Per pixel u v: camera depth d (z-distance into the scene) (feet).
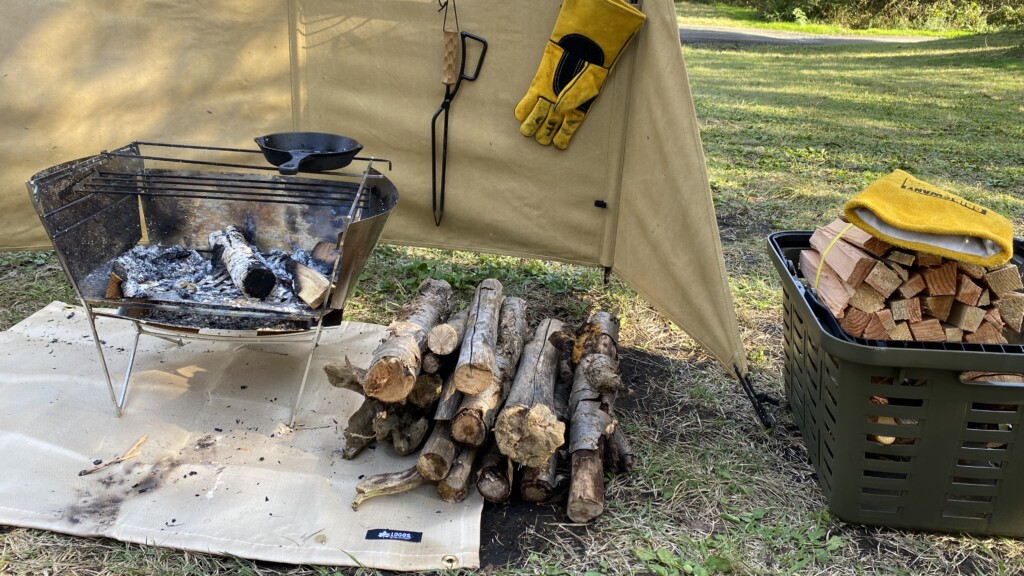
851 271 7.68
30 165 12.62
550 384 9.01
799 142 26.53
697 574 7.39
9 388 9.61
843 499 7.97
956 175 22.26
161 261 10.13
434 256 15.07
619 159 12.37
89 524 7.59
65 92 12.36
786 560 7.63
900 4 86.94
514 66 12.36
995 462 7.52
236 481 8.32
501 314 10.02
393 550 7.47
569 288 13.88
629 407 10.31
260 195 10.91
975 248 7.25
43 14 11.92
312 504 8.04
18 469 8.23
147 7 12.28
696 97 35.76
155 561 7.27
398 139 13.11
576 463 8.14
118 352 10.77
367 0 12.39
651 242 11.55
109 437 8.91
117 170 10.30
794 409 9.90
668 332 12.52
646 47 11.18
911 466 7.63
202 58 12.67
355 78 12.91
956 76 45.32
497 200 13.23
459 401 8.31
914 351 6.97
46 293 12.74
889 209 7.59
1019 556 7.72
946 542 7.90
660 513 8.26
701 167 10.14
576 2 11.25
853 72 46.80
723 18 90.68
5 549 7.30
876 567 7.55
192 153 13.20
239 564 7.30
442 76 12.59
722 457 9.25
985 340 7.64
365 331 11.87
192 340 11.23
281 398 9.96
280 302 9.07
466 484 8.18
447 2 12.13
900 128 29.58
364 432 8.71
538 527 8.00
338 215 10.92
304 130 13.25
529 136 12.59
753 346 12.08
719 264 10.00
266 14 12.57
